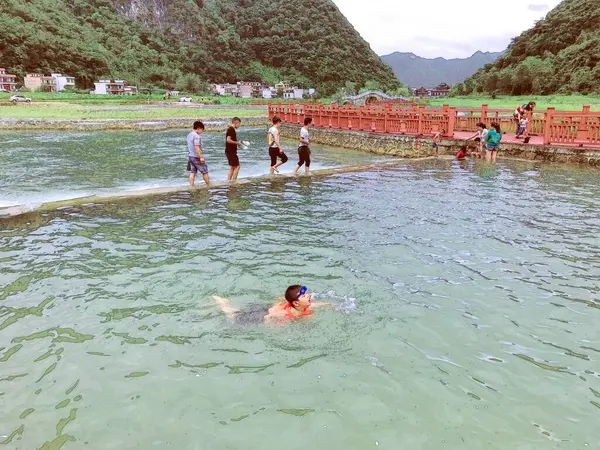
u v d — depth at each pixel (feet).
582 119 49.57
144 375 12.55
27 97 221.87
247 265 20.47
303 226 26.84
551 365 13.19
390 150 66.18
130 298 17.16
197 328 14.98
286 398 11.67
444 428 10.65
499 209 30.94
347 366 13.05
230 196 34.86
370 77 625.00
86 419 10.86
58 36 390.21
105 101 233.14
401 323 15.47
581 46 284.41
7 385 12.07
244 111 170.71
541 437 10.39
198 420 10.87
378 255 22.00
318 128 83.61
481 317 15.97
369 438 10.32
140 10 555.28
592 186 38.27
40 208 30.55
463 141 58.34
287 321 15.40
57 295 17.37
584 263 21.06
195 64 539.70
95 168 51.13
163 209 30.73
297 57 606.14
